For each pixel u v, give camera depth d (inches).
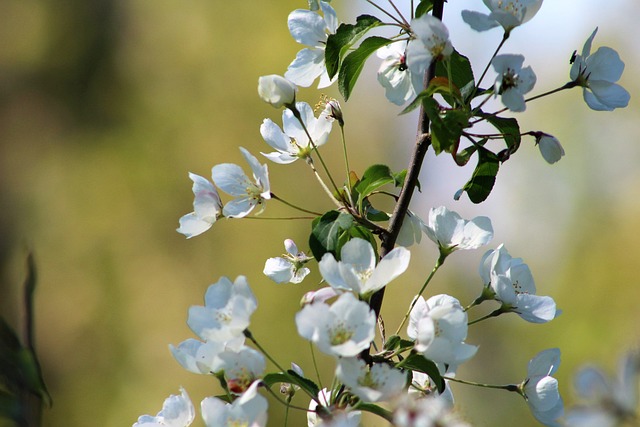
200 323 101.7
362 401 100.0
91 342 456.8
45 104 524.7
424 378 120.4
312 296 108.3
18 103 525.0
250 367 102.3
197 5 491.2
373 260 103.4
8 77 530.3
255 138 467.8
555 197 676.1
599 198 650.2
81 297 465.1
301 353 418.3
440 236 117.6
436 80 107.0
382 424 127.2
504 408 396.2
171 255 461.7
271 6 482.6
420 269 495.2
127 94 502.0
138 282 460.4
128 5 513.0
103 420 446.6
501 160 116.7
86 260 470.0
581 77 118.6
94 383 452.8
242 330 101.7
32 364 96.9
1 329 97.7
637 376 79.4
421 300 114.6
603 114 669.3
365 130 485.4
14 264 480.7
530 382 116.1
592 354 568.4
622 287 593.6
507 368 589.0
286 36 479.2
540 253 671.1
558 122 688.4
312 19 127.6
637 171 644.1
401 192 115.7
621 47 697.6
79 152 501.4
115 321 458.3
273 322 422.0
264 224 441.4
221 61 480.7
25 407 96.5
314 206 444.1
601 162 658.2
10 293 467.8
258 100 472.4
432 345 99.5
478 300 116.4
